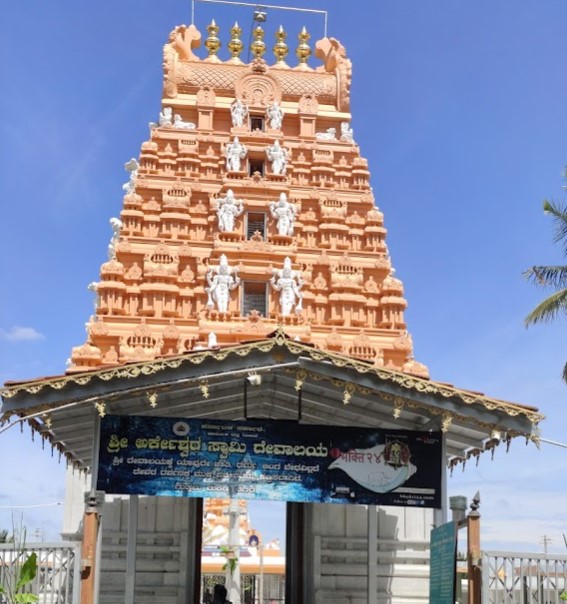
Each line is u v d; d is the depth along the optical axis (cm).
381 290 3105
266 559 4984
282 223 3127
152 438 1589
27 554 1437
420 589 2259
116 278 2972
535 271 2562
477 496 1455
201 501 2347
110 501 2250
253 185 3197
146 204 3142
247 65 3506
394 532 2297
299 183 3312
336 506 2300
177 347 2819
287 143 3362
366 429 1647
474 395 1516
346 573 2247
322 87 3531
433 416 1648
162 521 2242
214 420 1611
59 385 1442
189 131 3312
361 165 3359
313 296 3053
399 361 2952
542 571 1491
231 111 3381
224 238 3091
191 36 3600
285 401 1878
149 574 2200
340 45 3644
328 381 1530
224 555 4491
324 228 3189
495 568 1467
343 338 2936
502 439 1625
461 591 2133
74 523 2380
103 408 1481
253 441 1616
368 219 3231
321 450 1628
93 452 1573
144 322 2870
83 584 1399
